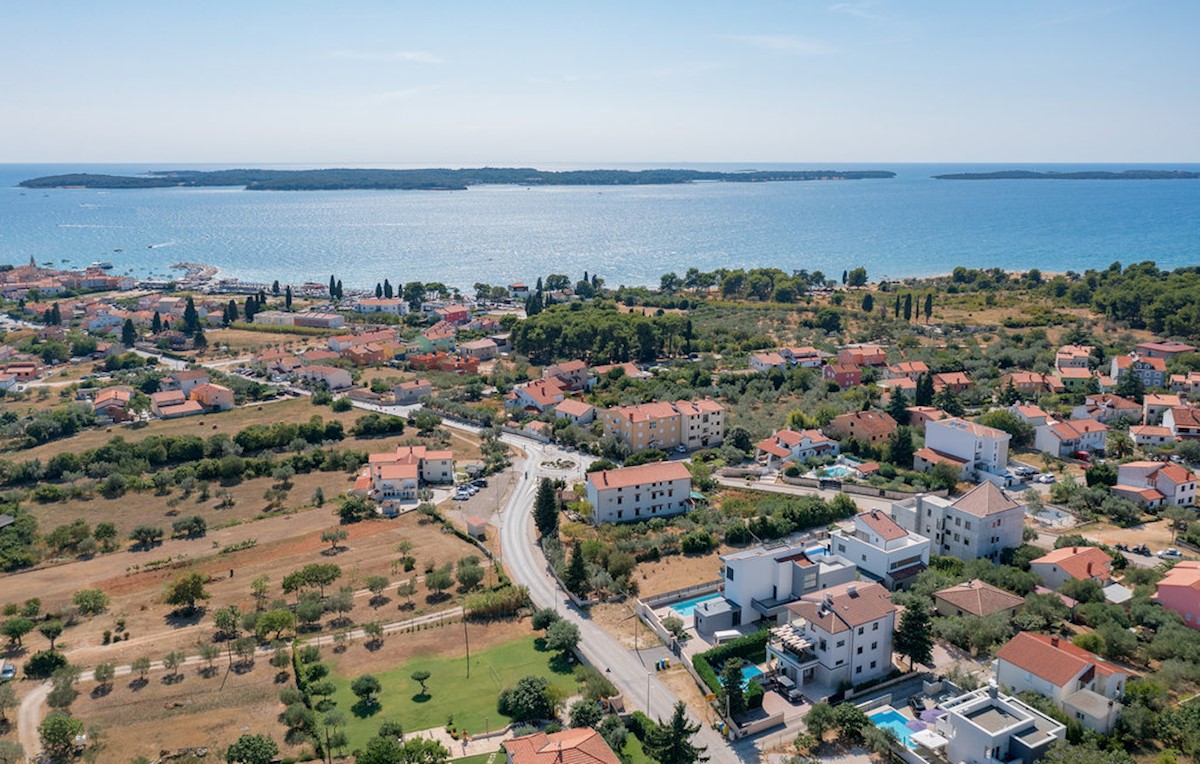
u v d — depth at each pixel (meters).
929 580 143.88
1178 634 121.75
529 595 152.38
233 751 102.94
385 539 177.62
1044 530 169.25
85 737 109.94
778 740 110.25
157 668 129.00
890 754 104.88
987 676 120.94
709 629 136.88
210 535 180.38
